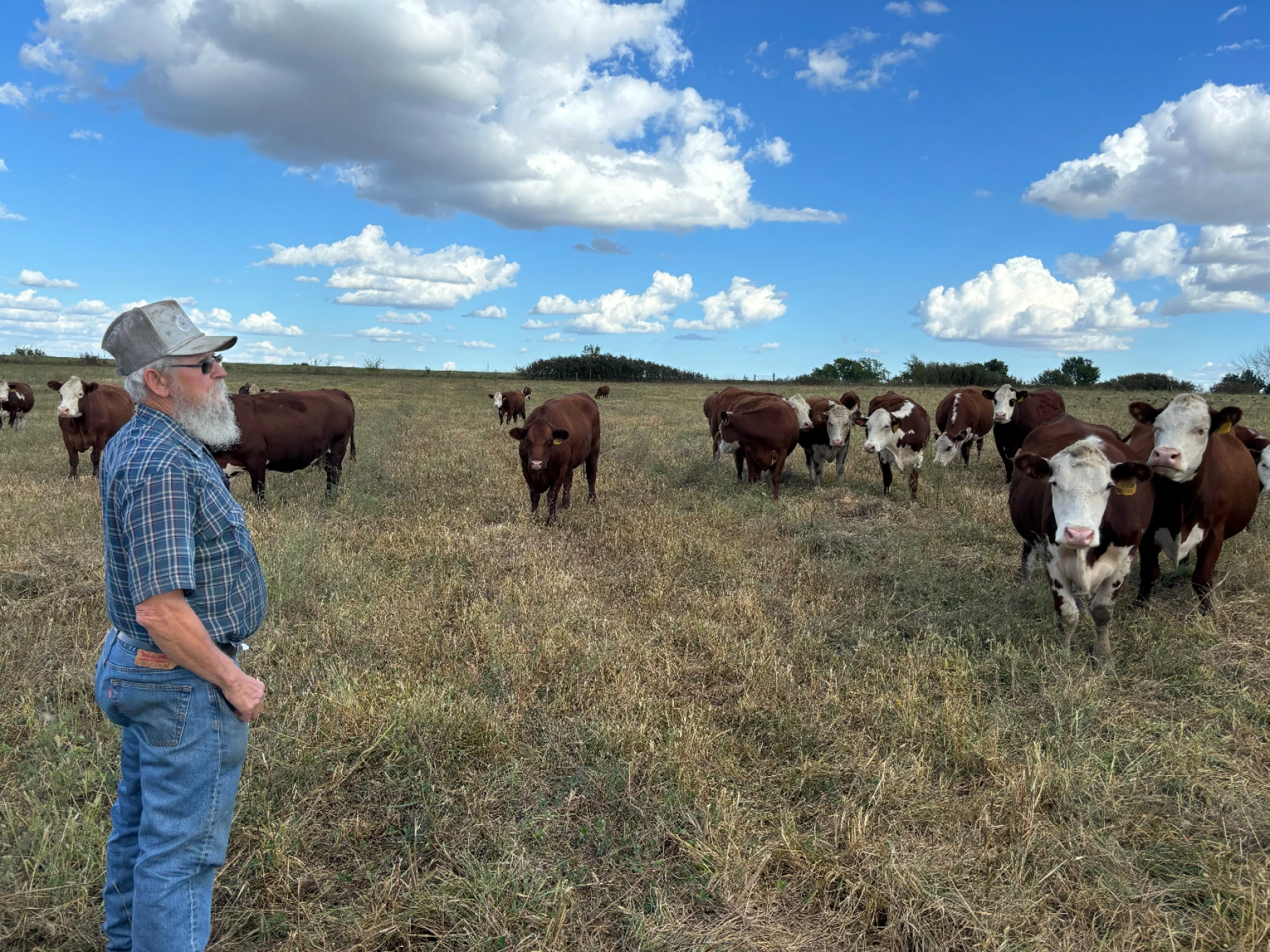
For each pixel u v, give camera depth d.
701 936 2.71
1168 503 5.58
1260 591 6.09
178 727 2.14
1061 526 4.64
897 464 10.08
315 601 5.75
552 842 3.22
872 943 2.74
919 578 6.26
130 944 2.42
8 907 2.68
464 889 2.88
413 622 5.44
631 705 4.30
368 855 3.14
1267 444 8.42
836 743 3.98
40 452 13.09
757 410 10.18
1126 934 2.70
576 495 10.26
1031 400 11.02
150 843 2.17
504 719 4.11
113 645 2.21
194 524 2.13
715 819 3.28
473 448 14.61
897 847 3.11
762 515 8.78
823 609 5.88
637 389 42.38
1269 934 2.68
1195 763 3.73
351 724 3.93
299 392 9.48
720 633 5.40
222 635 2.24
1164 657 4.91
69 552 6.42
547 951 2.62
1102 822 3.35
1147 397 31.11
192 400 2.20
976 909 2.81
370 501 9.13
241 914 2.79
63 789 3.34
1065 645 5.02
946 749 3.91
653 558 7.20
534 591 6.20
